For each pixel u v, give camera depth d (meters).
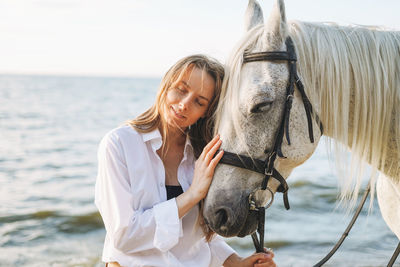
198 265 1.81
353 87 1.73
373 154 1.75
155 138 1.77
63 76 156.50
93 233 5.36
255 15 1.85
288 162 1.70
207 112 1.84
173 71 1.71
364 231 5.47
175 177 1.86
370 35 1.75
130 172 1.69
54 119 22.17
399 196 1.97
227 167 1.67
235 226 1.65
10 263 4.40
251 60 1.62
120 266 1.70
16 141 14.38
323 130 1.75
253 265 1.86
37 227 5.57
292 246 5.01
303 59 1.67
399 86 1.71
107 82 126.06
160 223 1.60
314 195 7.48
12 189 7.79
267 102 1.57
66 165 10.35
